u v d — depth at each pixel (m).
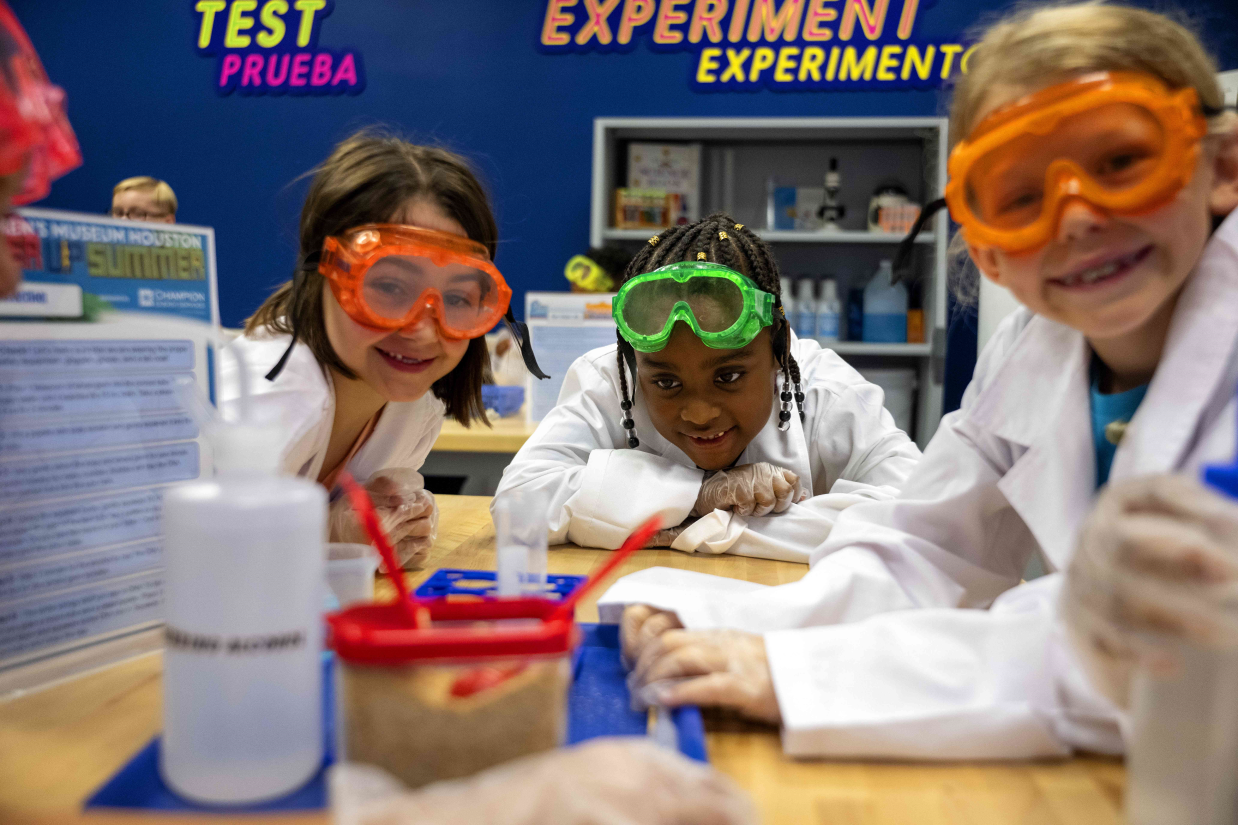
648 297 1.27
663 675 0.68
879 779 0.58
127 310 0.77
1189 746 0.42
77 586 0.73
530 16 4.49
